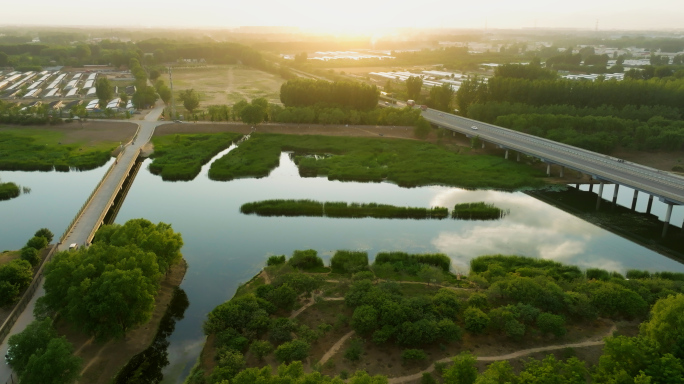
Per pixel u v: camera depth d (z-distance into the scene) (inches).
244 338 2645.2
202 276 3622.0
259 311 2824.8
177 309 3191.4
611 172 5182.1
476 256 4020.7
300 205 4923.7
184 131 7755.9
